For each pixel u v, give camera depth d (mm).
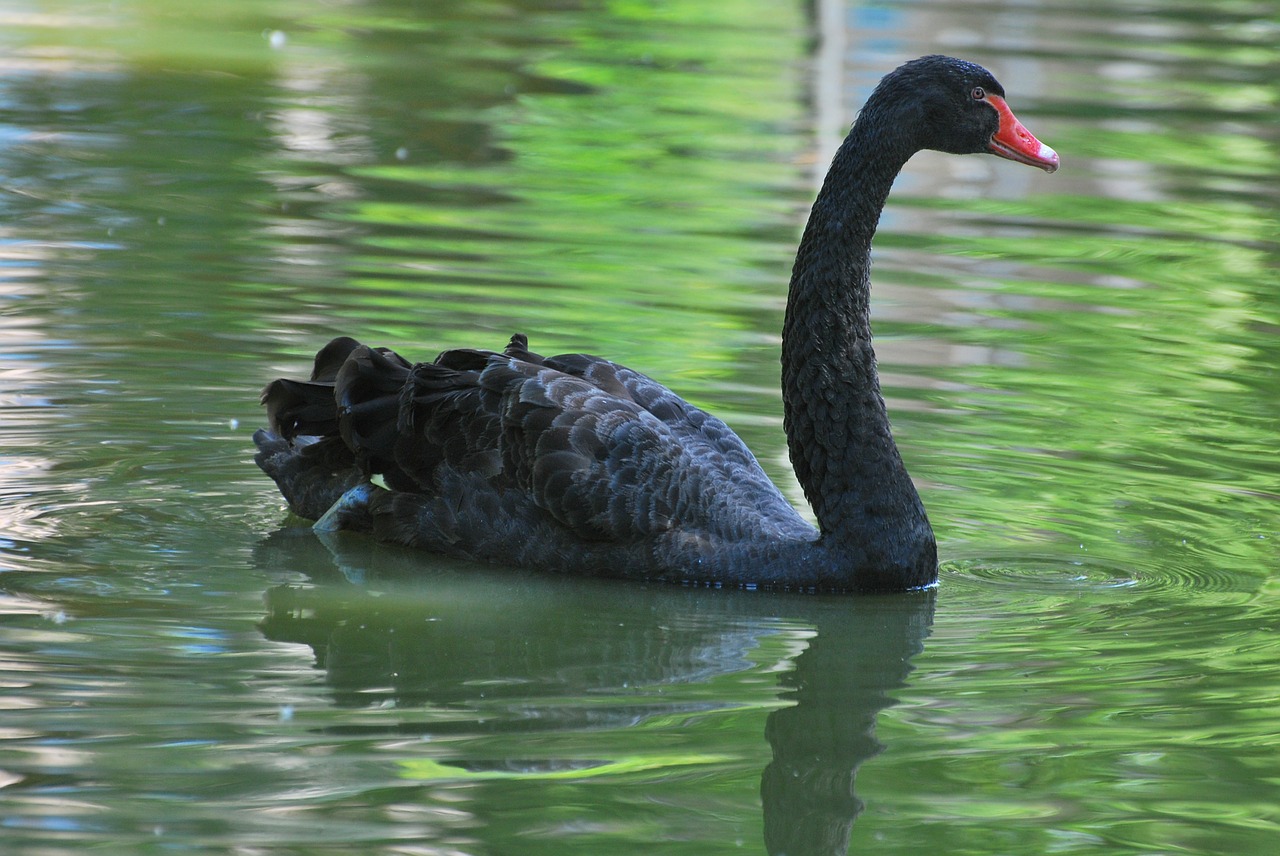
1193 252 19703
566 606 10570
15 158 21281
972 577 11133
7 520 11469
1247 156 24234
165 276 17109
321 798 7617
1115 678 9336
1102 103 26672
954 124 11055
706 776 8055
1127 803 7863
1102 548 11617
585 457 10977
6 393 13930
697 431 11578
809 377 10977
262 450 12195
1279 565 11281
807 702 9023
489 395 11305
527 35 32219
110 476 12484
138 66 27391
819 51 30562
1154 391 15047
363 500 11711
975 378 15359
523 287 17250
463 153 23297
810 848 7387
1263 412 14570
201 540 11477
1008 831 7590
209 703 8672
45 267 17156
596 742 8422
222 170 21547
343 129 24203
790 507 11469
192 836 7207
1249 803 7844
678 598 10773
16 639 9438
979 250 19609
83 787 7609
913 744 8492
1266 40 31891
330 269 17656
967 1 34594
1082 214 21469
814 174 22781
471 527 11312
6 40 28859
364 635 9922
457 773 7953
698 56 30469
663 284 17562
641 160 23344
